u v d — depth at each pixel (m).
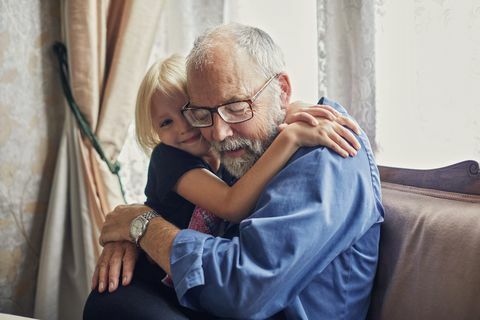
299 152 0.93
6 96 1.54
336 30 1.44
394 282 0.97
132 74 1.64
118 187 1.69
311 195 0.86
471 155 1.27
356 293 0.98
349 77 1.46
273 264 0.83
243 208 0.96
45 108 1.66
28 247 1.64
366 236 1.00
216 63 0.94
